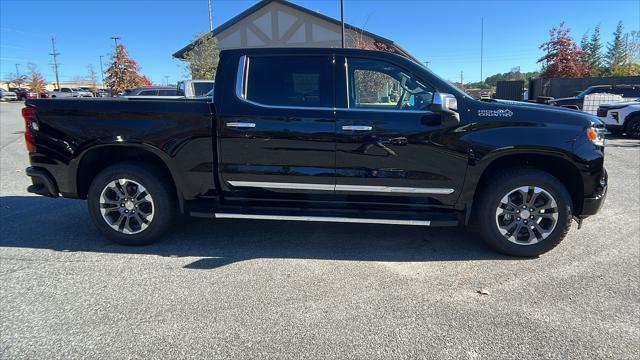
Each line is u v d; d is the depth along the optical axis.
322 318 3.09
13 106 38.03
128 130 4.20
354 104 4.16
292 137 4.11
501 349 2.74
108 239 4.55
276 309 3.21
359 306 3.26
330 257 4.20
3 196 6.34
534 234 4.11
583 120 4.00
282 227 5.09
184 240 4.63
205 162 4.24
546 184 4.00
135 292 3.45
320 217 4.15
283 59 4.22
